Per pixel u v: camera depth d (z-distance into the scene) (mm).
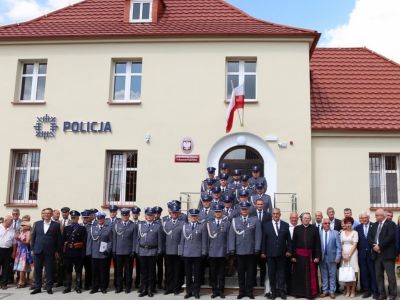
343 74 17641
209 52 15422
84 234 11305
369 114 15656
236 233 10477
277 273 10523
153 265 10719
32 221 14961
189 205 14625
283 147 14711
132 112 15281
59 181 15117
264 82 15109
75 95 15547
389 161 15391
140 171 14953
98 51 15750
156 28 16016
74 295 10625
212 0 17688
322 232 10883
